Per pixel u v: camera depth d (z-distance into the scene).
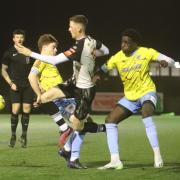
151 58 10.97
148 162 12.23
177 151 14.70
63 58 10.33
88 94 10.65
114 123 11.06
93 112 38.19
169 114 37.66
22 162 12.10
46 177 9.91
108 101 38.06
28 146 16.02
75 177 9.90
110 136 11.02
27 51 10.16
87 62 10.54
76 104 10.74
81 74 10.60
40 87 13.20
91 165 11.73
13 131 15.79
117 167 10.92
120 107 11.06
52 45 12.50
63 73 41.97
